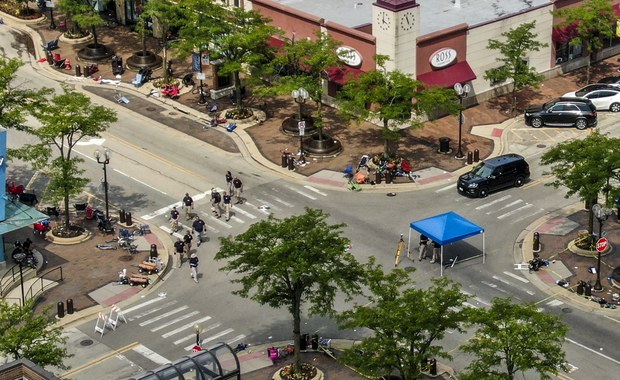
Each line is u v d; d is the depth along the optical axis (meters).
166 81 117.75
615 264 85.19
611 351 75.06
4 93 95.25
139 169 101.50
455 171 99.81
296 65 106.94
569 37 116.38
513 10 114.69
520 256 86.88
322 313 70.62
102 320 79.50
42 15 137.12
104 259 87.50
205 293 83.25
